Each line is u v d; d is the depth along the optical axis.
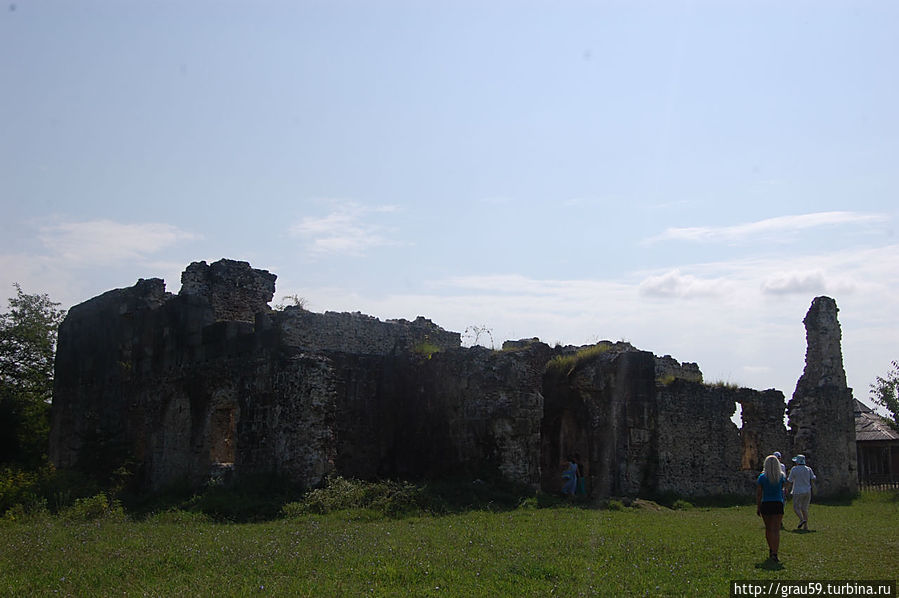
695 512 24.97
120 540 16.06
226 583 11.62
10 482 23.42
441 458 26.17
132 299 32.38
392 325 30.25
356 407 27.62
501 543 15.12
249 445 25.41
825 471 32.94
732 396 33.25
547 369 28.84
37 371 43.31
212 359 27.66
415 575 12.07
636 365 28.22
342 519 19.69
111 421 32.25
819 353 34.53
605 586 11.47
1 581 11.95
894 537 17.19
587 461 27.69
